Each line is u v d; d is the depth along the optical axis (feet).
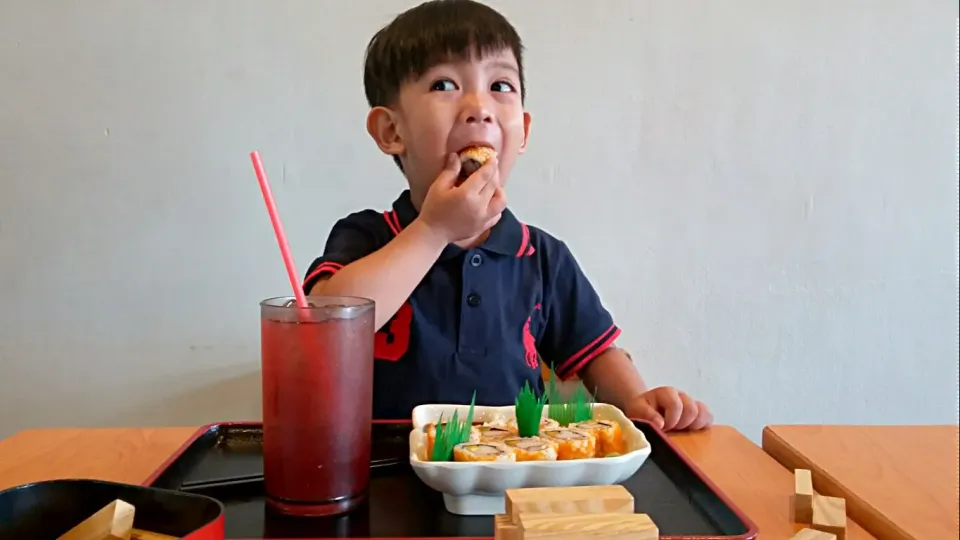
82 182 4.80
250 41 4.80
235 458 2.13
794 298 5.30
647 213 5.13
